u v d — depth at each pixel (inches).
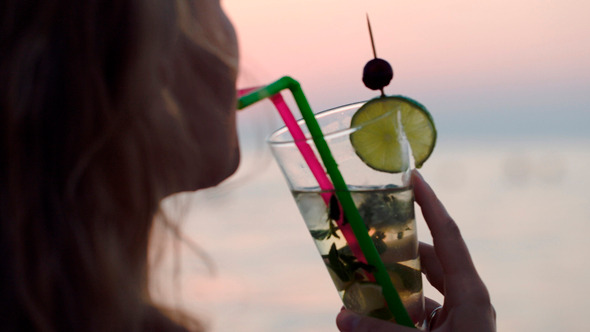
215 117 19.0
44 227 17.2
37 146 17.1
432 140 22.1
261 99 19.9
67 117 17.2
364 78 21.9
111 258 17.6
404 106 21.7
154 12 17.5
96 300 17.5
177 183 18.4
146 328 18.7
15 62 17.0
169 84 18.0
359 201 20.3
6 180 17.2
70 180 17.2
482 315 19.6
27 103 17.0
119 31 17.3
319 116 21.9
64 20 17.1
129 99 17.3
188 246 19.4
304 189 20.8
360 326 20.3
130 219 17.8
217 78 19.0
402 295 20.7
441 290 22.6
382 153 20.3
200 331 19.6
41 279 17.2
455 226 20.7
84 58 17.1
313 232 21.1
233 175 19.9
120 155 17.5
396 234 20.6
